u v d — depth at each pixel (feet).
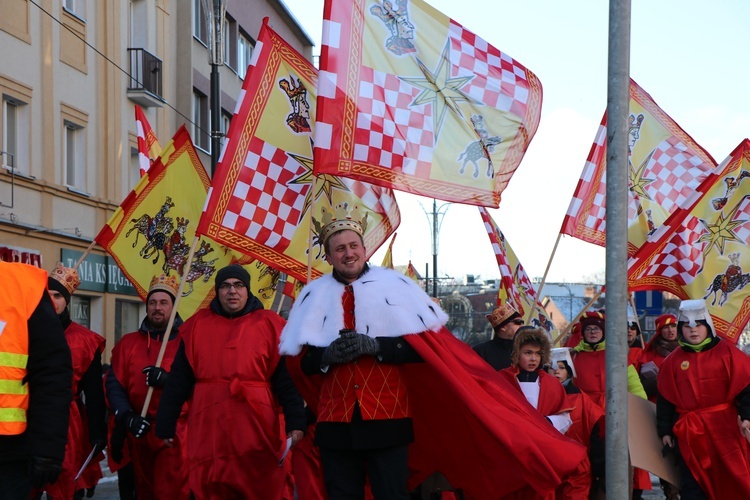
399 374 17.65
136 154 80.64
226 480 21.66
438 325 17.79
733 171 33.81
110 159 75.31
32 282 14.94
